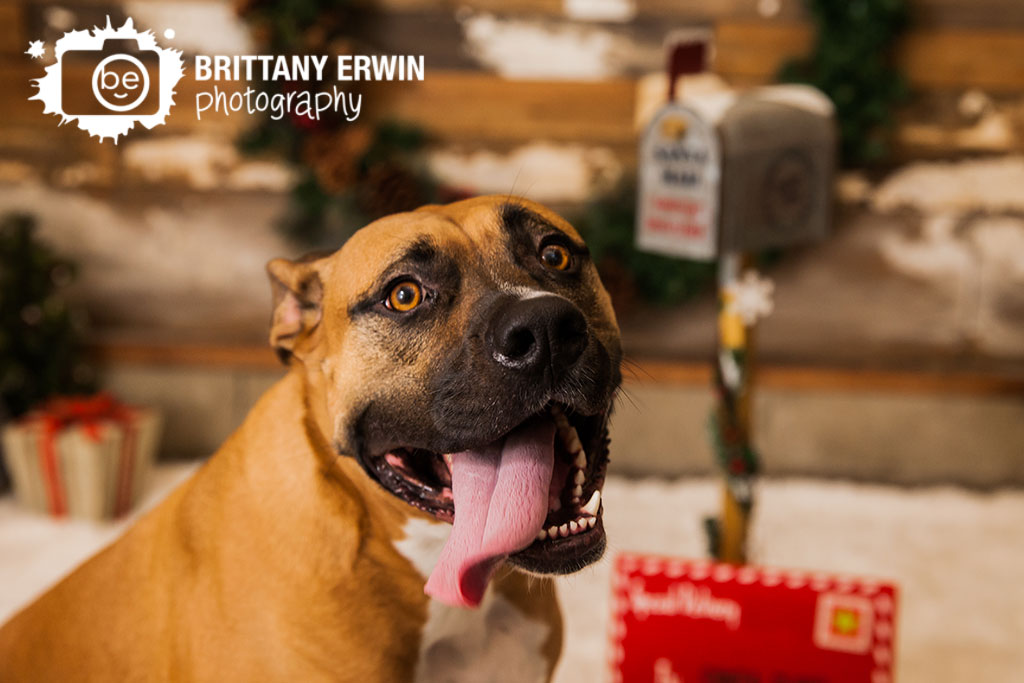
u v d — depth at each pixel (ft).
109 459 12.98
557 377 4.68
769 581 8.05
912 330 15.28
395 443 5.08
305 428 5.64
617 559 8.38
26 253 14.38
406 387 5.01
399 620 5.61
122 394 15.25
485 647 5.97
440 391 4.88
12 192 15.37
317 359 5.68
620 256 14.56
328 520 5.44
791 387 14.84
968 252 15.11
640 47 14.87
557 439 5.23
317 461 5.55
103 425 13.16
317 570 5.41
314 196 14.76
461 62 14.99
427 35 14.93
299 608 5.40
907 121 14.88
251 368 15.15
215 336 15.64
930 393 14.73
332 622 5.43
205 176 15.28
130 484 13.35
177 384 15.23
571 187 15.12
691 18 14.78
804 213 9.36
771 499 14.01
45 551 12.03
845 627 7.89
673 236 9.17
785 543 12.54
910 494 14.33
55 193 15.37
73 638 6.01
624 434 15.03
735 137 8.70
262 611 5.44
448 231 5.13
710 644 8.11
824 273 15.20
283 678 5.45
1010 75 14.70
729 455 9.57
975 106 14.80
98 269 15.57
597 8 14.79
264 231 15.39
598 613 10.53
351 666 5.50
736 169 8.73
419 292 5.07
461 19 14.89
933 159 14.93
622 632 8.28
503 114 15.01
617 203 14.64
